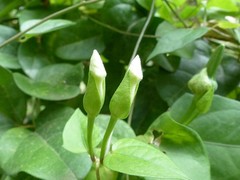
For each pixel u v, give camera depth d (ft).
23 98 0.67
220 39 0.81
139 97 0.75
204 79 0.55
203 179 0.49
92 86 0.40
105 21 0.80
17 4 0.83
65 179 0.46
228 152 0.57
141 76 0.41
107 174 0.46
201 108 0.56
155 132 0.55
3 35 0.77
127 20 0.80
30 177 0.55
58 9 0.82
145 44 0.77
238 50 0.79
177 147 0.53
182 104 0.61
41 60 0.76
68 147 0.44
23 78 0.66
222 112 0.59
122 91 0.41
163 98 0.72
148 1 0.78
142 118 0.73
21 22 0.78
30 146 0.54
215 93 0.74
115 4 0.81
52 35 0.78
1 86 0.65
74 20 0.81
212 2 0.80
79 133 0.46
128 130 0.55
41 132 0.59
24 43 0.75
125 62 0.79
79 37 0.79
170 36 0.65
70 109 0.63
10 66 0.72
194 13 0.79
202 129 0.59
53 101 0.69
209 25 0.80
